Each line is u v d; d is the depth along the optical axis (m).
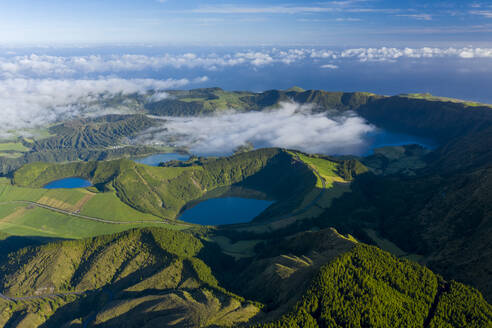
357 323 122.00
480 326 125.75
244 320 147.88
